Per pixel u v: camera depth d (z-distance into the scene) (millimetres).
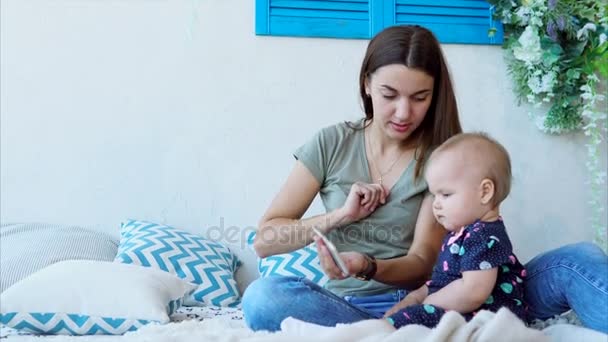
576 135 2348
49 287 1501
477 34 2285
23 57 2135
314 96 2238
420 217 1488
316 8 2227
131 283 1542
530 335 1020
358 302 1432
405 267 1410
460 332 1017
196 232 2189
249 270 2209
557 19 2158
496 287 1326
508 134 2309
